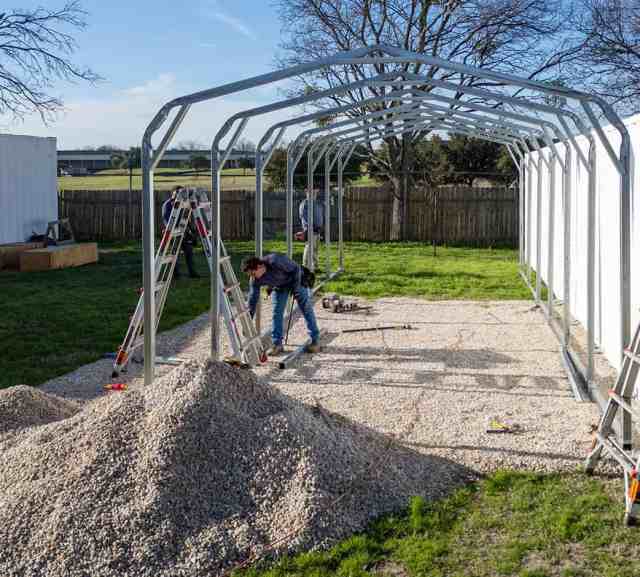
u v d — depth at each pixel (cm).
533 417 636
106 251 2125
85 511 410
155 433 448
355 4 2362
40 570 387
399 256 1961
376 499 454
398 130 1360
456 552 408
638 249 719
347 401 689
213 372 492
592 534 425
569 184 893
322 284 1398
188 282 1452
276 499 432
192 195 827
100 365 831
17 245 1773
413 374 791
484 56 2367
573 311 1123
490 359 856
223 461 444
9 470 454
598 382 755
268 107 702
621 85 2377
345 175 3025
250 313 884
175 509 415
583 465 523
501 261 1852
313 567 392
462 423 619
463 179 3119
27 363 836
